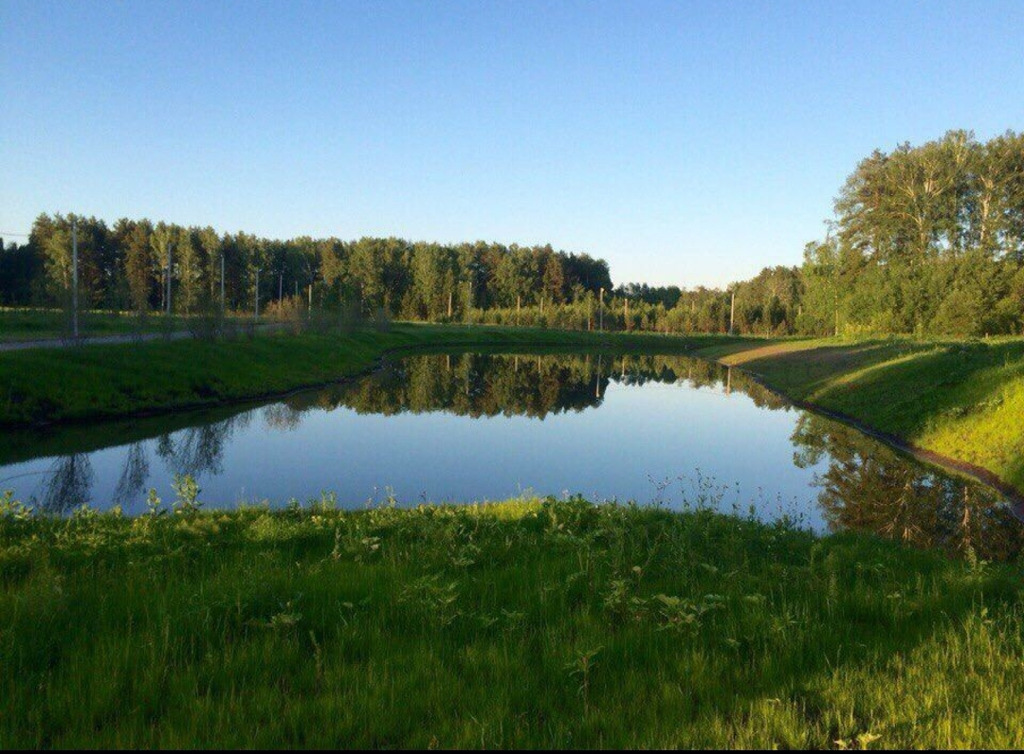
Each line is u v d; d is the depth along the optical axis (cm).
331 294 10356
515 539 899
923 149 5781
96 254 8988
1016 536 1241
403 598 621
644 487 1708
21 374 2420
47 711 423
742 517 1166
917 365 2903
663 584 709
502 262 13088
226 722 413
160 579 675
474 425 2773
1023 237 5478
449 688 463
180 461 1948
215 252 9712
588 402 3638
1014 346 2830
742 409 3375
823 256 7419
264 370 3728
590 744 407
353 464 1964
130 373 2862
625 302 12081
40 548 753
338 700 441
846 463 1989
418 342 8000
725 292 13250
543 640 553
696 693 476
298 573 709
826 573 762
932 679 491
